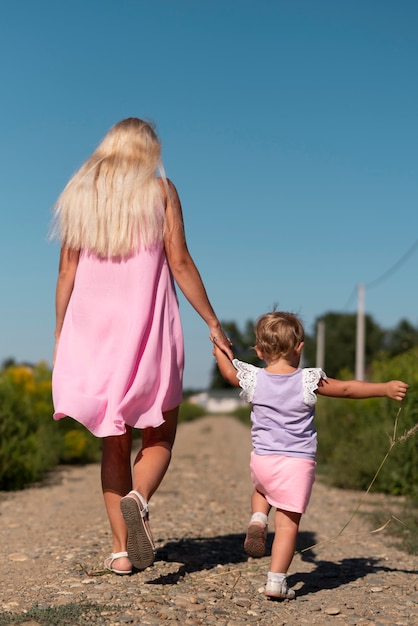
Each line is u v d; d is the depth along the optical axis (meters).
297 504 4.16
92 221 4.34
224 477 12.62
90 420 4.12
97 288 4.33
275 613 4.00
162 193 4.43
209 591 4.30
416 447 10.16
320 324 46.22
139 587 4.28
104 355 4.25
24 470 11.16
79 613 3.72
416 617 4.00
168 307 4.41
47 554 5.27
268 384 4.27
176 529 6.45
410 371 11.52
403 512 7.47
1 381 13.78
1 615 3.66
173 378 4.35
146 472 4.22
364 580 4.87
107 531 6.27
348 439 14.73
